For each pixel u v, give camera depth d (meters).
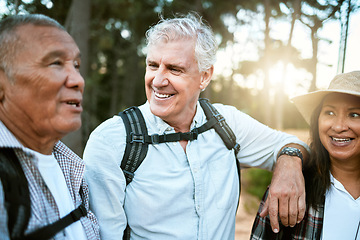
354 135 1.50
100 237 1.49
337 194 1.60
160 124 1.64
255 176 6.61
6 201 0.92
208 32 1.70
